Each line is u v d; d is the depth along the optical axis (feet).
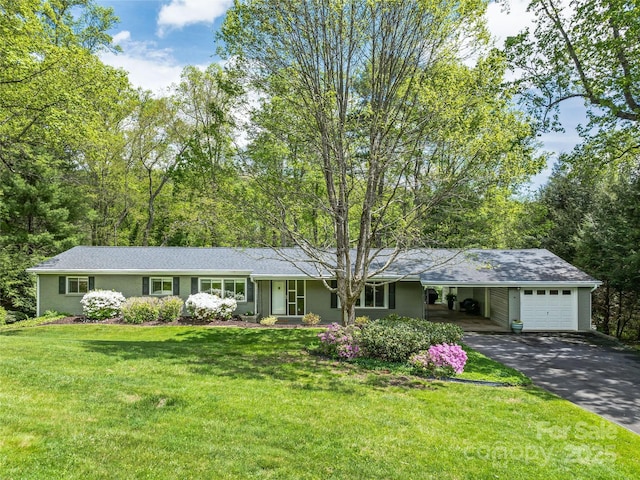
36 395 21.68
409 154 41.37
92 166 86.33
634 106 47.98
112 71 52.85
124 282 63.77
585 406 27.89
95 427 18.26
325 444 18.84
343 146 39.81
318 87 39.58
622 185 61.72
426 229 66.13
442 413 24.21
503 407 26.07
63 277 63.05
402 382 30.73
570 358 41.91
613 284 60.08
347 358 36.70
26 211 76.23
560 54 51.83
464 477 16.71
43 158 63.26
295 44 38.96
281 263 64.80
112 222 98.63
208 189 54.95
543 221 82.43
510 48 53.16
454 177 39.19
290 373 31.35
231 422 20.54
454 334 40.75
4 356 29.94
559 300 57.77
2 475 13.55
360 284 42.52
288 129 42.93
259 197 49.44
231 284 64.18
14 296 71.72
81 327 54.65
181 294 63.93
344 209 41.14
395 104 41.52
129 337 48.62
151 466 15.35
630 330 68.44
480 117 37.58
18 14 43.11
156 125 92.63
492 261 63.41
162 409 21.49
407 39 38.45
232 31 40.57
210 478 14.97
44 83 45.37
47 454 15.30
